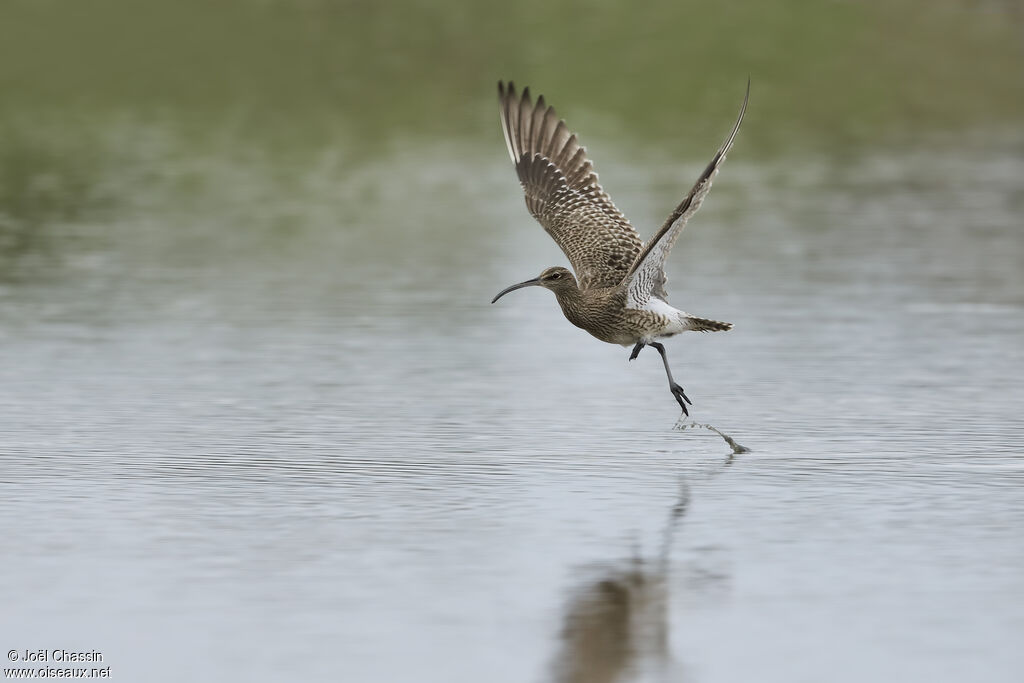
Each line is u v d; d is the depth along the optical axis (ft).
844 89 134.21
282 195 101.30
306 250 84.53
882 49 141.49
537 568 36.19
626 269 45.55
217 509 40.83
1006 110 131.75
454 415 51.88
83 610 33.35
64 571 35.78
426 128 122.93
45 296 72.18
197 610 33.37
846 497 42.16
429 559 36.81
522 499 41.98
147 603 33.78
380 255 83.05
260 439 48.47
